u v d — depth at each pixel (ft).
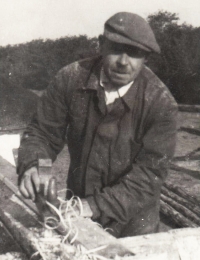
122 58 8.92
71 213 8.46
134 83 9.59
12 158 15.85
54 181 8.31
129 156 10.05
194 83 42.47
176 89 43.19
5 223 9.85
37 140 10.06
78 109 9.98
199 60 42.65
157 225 10.48
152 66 43.24
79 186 10.69
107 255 7.20
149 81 9.61
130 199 9.27
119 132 9.86
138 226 10.14
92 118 9.94
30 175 8.86
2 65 50.62
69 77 9.95
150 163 9.53
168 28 45.47
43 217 8.64
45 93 10.32
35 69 51.47
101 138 9.97
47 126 10.30
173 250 7.86
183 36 43.55
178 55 42.55
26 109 33.19
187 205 14.38
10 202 10.65
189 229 8.40
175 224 13.71
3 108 32.65
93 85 9.66
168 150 9.59
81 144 10.29
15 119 31.48
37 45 53.16
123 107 9.64
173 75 42.86
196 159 22.62
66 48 52.29
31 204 9.98
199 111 37.93
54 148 10.56
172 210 13.84
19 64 51.57
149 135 9.61
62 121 10.37
